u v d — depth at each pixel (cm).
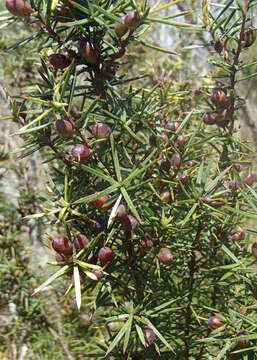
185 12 23
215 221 30
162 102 30
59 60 24
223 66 29
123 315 25
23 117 26
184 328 32
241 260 28
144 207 26
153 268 29
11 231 56
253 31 28
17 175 57
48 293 53
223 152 31
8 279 52
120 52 25
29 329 53
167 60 61
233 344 27
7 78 58
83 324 52
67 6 24
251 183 29
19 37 55
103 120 25
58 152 26
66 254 23
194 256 31
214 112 30
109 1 24
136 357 28
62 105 21
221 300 31
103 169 25
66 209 23
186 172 28
